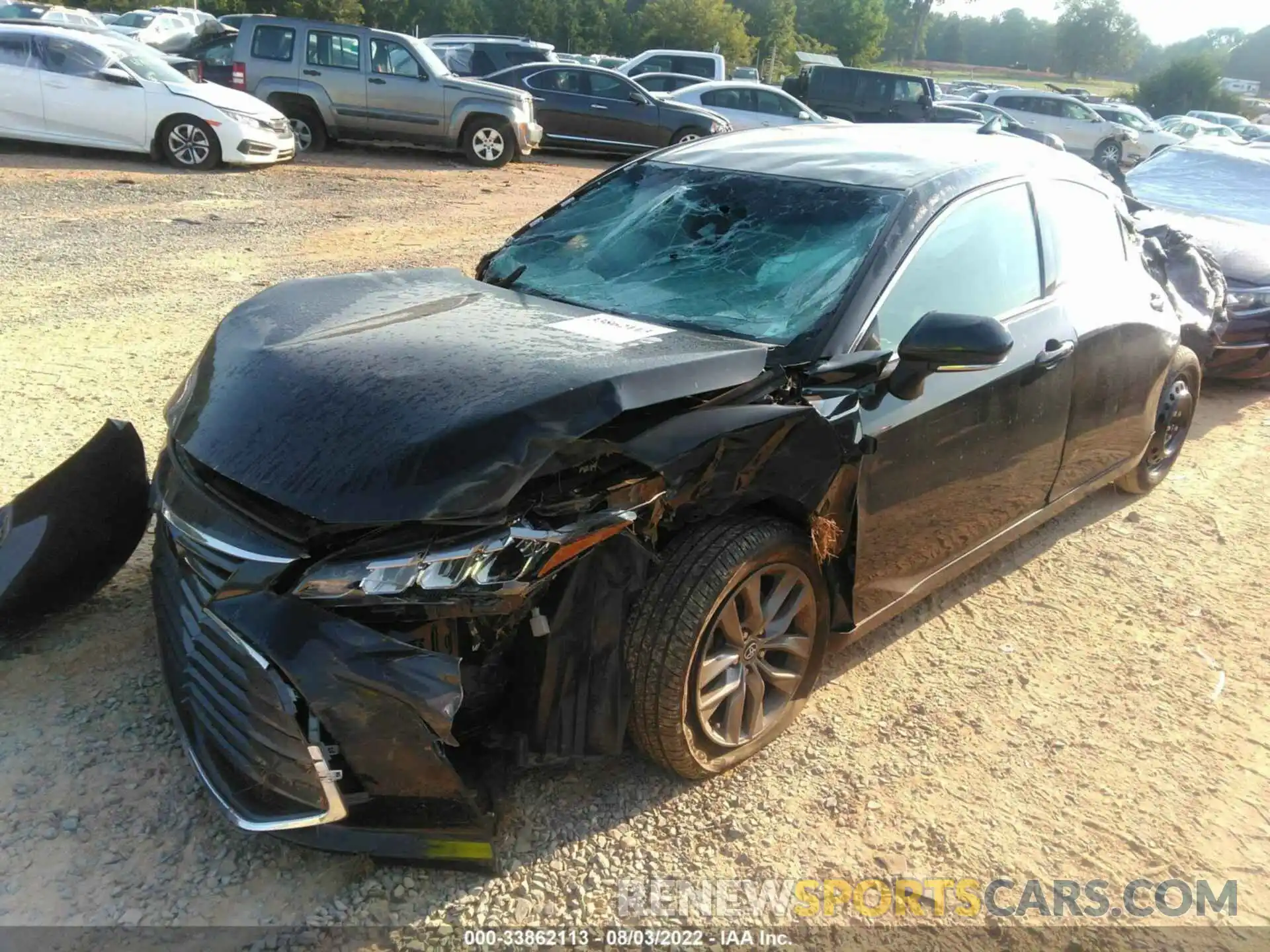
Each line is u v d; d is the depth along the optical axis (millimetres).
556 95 16734
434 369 2592
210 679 2355
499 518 2262
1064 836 2818
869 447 2943
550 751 2500
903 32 128500
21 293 7066
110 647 3250
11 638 3150
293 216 10359
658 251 3545
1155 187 8891
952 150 3887
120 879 2418
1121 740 3250
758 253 3344
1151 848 2795
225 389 2693
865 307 3062
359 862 2504
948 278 3377
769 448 2637
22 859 2441
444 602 2227
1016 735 3236
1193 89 68312
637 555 2479
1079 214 4164
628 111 16875
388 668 2184
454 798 2346
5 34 11875
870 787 2949
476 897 2451
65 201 10203
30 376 5492
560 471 2398
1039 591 4207
